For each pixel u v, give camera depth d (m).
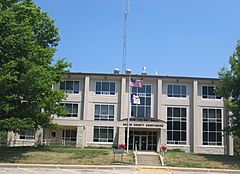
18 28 31.31
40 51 34.09
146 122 50.06
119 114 53.72
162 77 54.31
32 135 52.38
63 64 40.47
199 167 31.38
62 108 39.09
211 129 53.53
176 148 52.28
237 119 39.38
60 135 52.78
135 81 43.50
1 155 32.72
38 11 38.03
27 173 23.22
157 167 29.95
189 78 54.22
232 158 36.66
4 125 30.61
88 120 51.44
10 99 31.16
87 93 53.91
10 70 30.45
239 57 39.94
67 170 26.17
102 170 26.98
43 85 32.59
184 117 53.97
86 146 50.56
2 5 32.84
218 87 41.00
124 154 36.31
